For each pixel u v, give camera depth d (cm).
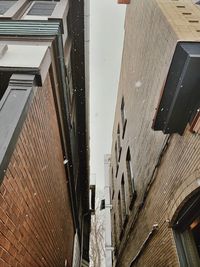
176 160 424
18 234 333
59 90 583
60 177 677
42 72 402
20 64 389
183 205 388
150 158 604
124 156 1107
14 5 588
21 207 341
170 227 436
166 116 395
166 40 437
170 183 445
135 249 757
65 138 719
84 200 1589
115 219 1353
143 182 677
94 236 2370
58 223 669
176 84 351
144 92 683
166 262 448
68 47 704
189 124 370
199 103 339
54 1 636
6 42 450
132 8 921
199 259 377
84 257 1772
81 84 925
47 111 485
